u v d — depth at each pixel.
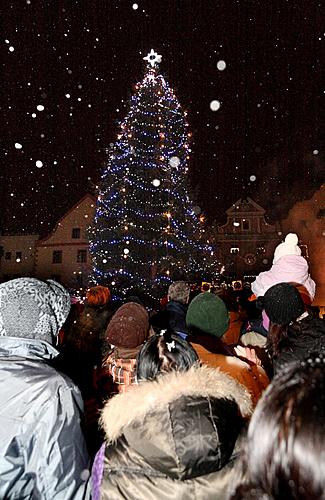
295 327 2.78
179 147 28.09
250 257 44.28
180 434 1.46
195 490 1.49
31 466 1.66
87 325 4.38
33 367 1.84
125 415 1.58
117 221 27.66
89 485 1.71
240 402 1.65
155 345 1.90
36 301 2.04
